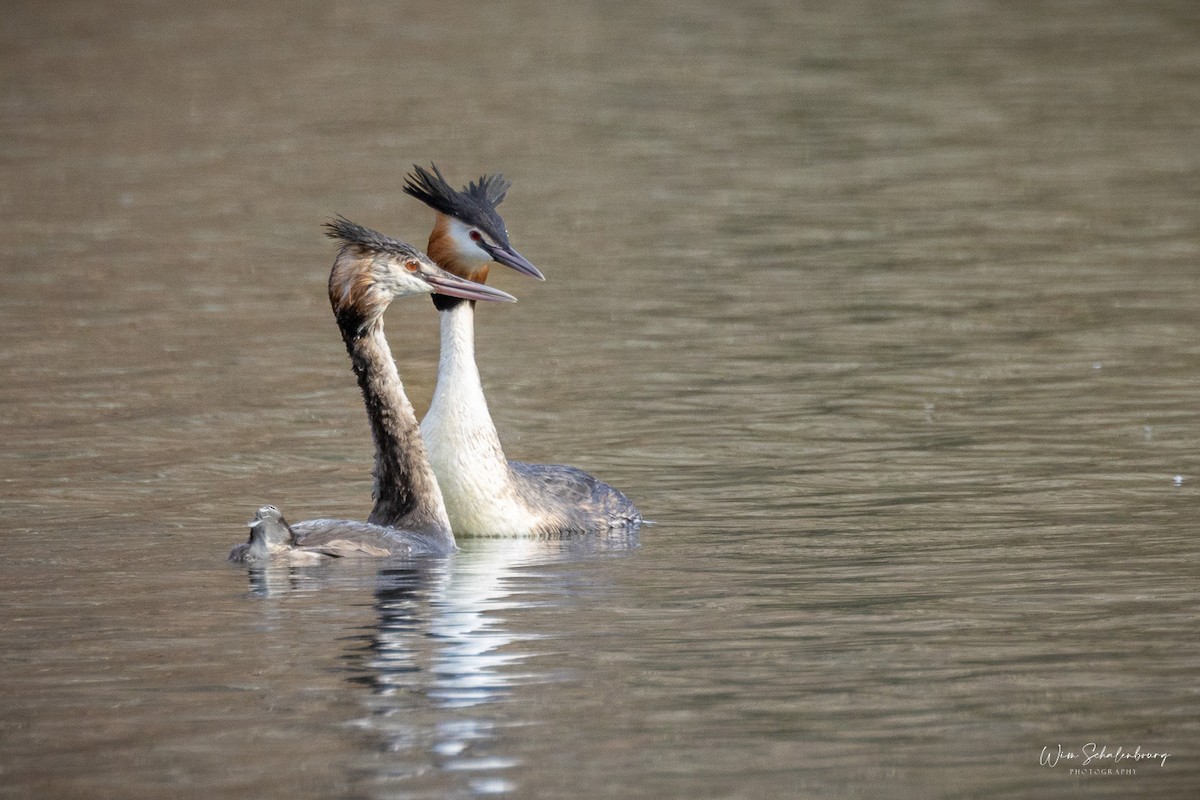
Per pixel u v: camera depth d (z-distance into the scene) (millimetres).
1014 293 23688
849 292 24016
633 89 43250
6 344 21469
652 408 18484
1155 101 40562
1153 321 21891
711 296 23984
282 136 37625
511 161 34719
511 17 55000
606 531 14203
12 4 56875
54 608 11531
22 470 16047
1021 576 12281
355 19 54719
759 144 36375
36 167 34562
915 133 37375
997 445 16625
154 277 25438
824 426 17578
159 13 55719
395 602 11695
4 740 9172
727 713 9531
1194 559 12648
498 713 9531
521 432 17609
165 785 8570
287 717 9453
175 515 14469
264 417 18234
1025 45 48750
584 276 25375
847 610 11484
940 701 9703
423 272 13617
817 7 56000
